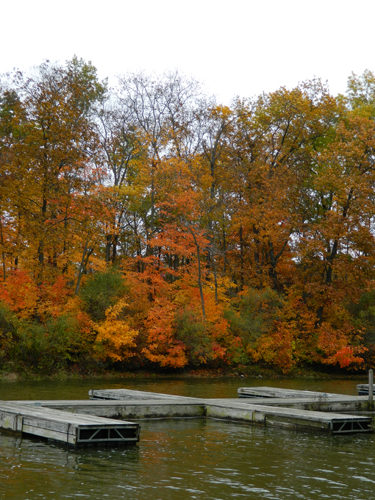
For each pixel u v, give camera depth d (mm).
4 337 32406
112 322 35531
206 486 9781
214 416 18266
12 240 35719
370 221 45719
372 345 44844
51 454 11852
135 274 39312
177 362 37031
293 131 49031
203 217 43969
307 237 45125
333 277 50625
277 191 44281
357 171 43812
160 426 16297
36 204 36438
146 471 10719
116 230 38875
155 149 45781
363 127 43875
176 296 40969
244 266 48844
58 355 33938
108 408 17219
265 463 11719
